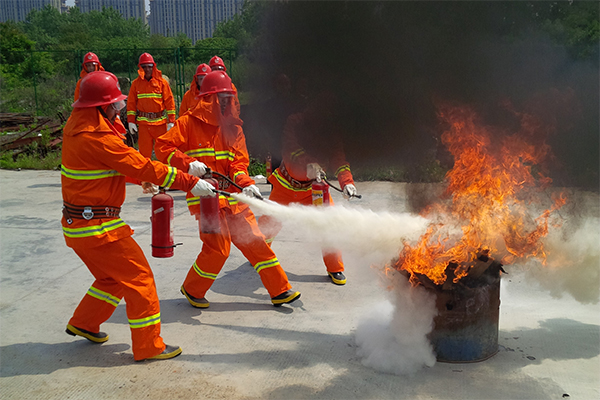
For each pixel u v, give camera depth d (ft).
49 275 16.17
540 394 9.34
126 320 12.95
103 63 82.33
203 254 13.26
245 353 11.09
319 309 13.47
